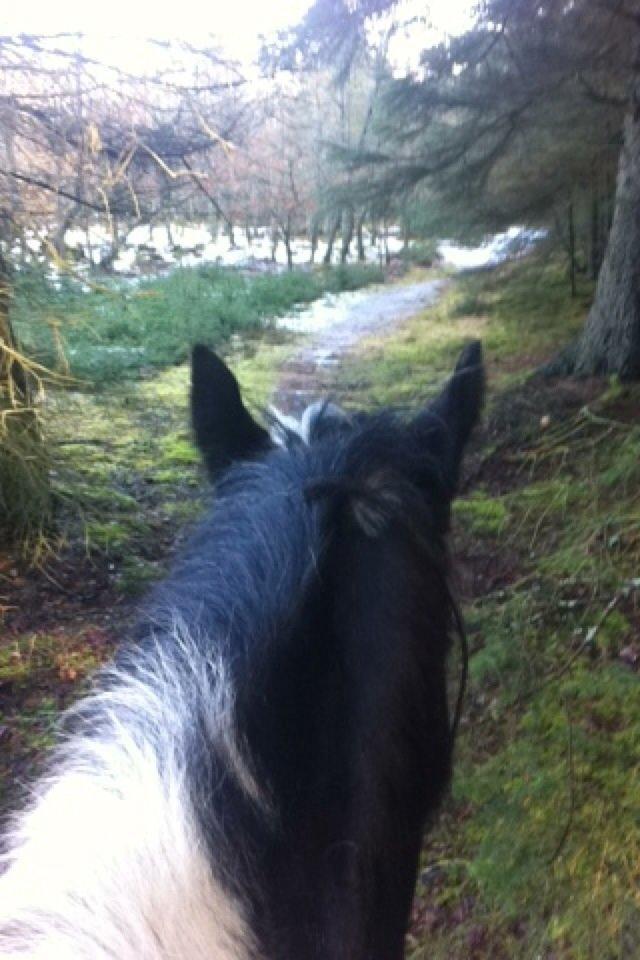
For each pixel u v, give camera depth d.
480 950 2.95
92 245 7.20
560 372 8.39
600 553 4.89
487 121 9.35
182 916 1.08
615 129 9.27
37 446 6.32
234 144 6.31
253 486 1.60
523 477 6.56
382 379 10.68
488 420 7.53
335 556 1.46
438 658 1.60
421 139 9.62
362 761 1.40
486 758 3.75
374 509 1.53
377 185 9.76
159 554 6.52
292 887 1.27
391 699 1.45
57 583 6.05
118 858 1.08
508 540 5.52
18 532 6.39
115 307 10.95
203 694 1.27
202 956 1.08
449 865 3.31
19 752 4.28
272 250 20.42
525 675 4.11
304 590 1.41
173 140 5.75
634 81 7.79
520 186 9.86
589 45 8.25
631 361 7.88
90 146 5.11
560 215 10.66
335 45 7.43
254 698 1.31
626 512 5.14
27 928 1.02
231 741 1.24
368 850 1.40
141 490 7.57
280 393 10.23
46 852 1.09
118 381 10.38
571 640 4.31
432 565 1.58
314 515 1.47
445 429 1.87
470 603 4.86
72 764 1.20
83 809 1.12
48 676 5.01
